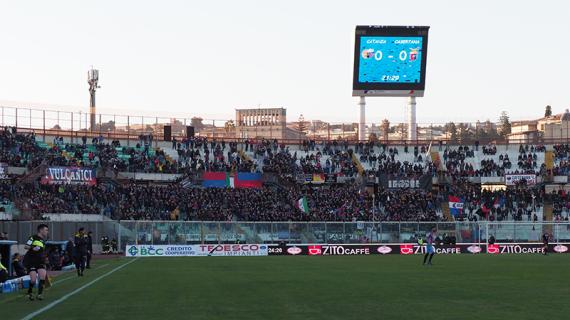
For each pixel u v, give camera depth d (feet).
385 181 336.70
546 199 329.72
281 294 96.12
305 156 375.45
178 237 244.63
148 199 292.40
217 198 306.35
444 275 137.08
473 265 175.01
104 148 333.42
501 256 233.35
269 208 305.12
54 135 347.36
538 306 80.84
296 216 299.79
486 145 379.35
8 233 198.80
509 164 359.87
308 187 333.62
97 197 284.00
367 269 158.40
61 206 266.98
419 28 356.38
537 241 271.28
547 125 490.90
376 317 70.44
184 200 297.53
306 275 137.28
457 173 346.54
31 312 75.92
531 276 134.10
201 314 73.20
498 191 334.24
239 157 354.33
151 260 209.46
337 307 79.77
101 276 136.56
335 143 380.78
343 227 260.01
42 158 298.35
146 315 72.64
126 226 239.91
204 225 248.32
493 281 120.57
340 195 323.78
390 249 260.21
